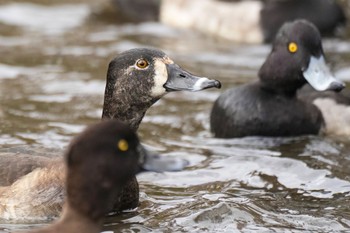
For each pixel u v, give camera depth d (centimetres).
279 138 1243
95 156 752
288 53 1227
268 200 1020
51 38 1703
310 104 1277
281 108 1245
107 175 755
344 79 1480
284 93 1255
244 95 1255
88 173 748
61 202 917
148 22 1861
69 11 1889
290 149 1199
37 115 1309
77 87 1441
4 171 936
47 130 1240
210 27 1808
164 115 1339
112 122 770
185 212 972
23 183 924
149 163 784
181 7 1838
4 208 919
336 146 1216
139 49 1002
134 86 993
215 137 1258
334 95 1307
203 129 1291
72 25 1795
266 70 1250
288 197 1032
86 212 752
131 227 930
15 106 1344
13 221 916
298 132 1252
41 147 1008
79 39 1703
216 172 1108
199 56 1639
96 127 762
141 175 1093
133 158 773
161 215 965
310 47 1222
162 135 1254
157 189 1048
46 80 1470
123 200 961
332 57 1614
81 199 750
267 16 1758
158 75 997
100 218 760
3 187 926
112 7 1927
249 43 1767
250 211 981
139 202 1000
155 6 1867
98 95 1410
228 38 1784
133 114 1003
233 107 1248
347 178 1089
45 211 916
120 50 1642
